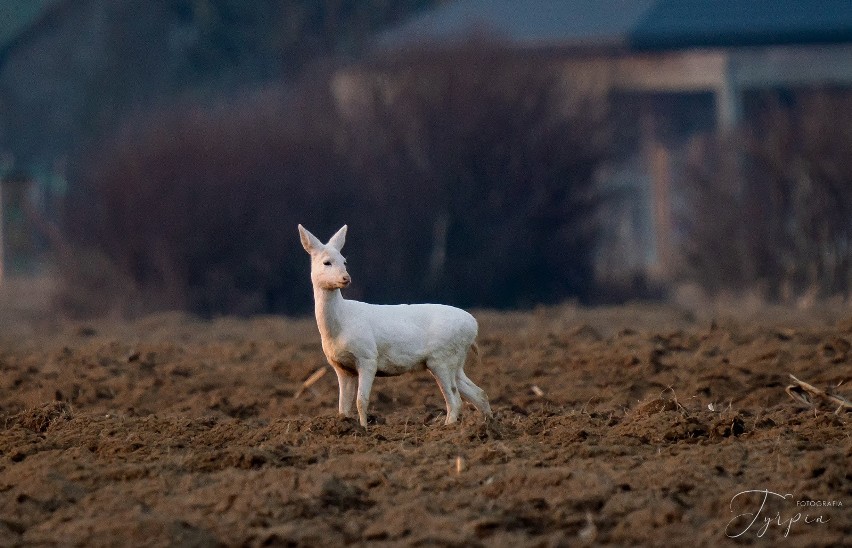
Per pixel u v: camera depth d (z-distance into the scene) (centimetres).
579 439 4538
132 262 12006
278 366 6456
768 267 11669
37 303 13088
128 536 3659
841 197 11356
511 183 12769
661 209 15425
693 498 3912
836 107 11875
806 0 17162
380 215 12706
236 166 12231
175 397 5953
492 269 12644
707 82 16788
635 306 9706
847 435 4547
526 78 13138
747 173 12069
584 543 3600
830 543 3553
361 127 13288
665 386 5791
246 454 4306
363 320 4691
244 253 12075
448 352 4791
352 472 4144
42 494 4069
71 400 5875
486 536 3644
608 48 16650
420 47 13850
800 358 6147
